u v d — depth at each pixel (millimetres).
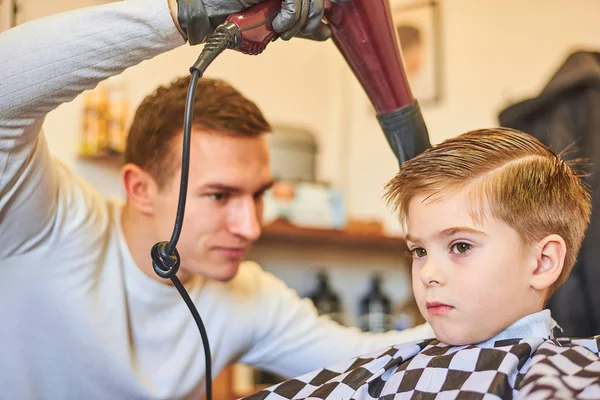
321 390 882
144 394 1166
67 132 2045
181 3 798
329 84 2646
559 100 1536
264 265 2357
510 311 801
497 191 796
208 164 1082
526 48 2396
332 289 2451
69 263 1097
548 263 819
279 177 2316
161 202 1123
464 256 799
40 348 1123
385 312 2385
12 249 1051
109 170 2094
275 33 818
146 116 1156
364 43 903
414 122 967
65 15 857
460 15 2484
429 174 828
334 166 2600
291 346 1354
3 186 927
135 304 1177
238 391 2129
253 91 2473
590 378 678
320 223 2281
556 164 870
